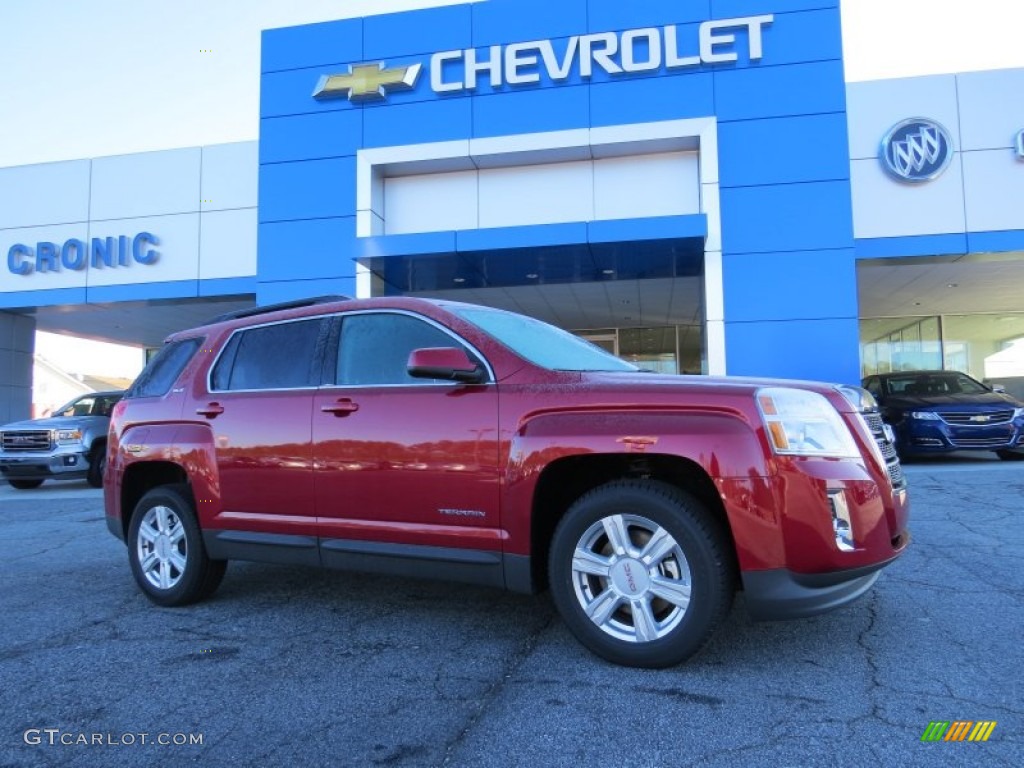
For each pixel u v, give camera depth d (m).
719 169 12.54
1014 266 14.19
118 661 3.72
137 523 4.89
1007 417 11.36
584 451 3.40
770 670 3.40
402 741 2.82
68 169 16.69
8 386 17.86
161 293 16.08
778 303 12.26
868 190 13.45
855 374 12.04
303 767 2.64
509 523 3.58
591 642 3.49
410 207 14.14
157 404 4.93
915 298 17.59
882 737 2.75
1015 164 13.07
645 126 12.77
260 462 4.30
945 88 13.30
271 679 3.45
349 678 3.44
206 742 2.84
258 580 5.36
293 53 14.22
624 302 17.39
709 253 12.45
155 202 16.25
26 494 12.10
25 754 2.76
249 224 15.81
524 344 4.11
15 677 3.52
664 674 3.38
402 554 3.85
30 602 4.90
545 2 13.30
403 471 3.84
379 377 4.11
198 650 3.87
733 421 3.26
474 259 13.22
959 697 3.07
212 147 16.08
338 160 13.89
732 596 3.32
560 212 13.58
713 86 12.65
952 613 4.17
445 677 3.43
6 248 16.92
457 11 13.65
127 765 2.67
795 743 2.72
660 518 3.33
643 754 2.67
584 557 3.52
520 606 4.57
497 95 13.37
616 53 12.98
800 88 12.42
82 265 16.48
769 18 12.52
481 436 3.67
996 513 7.05
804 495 3.17
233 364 4.71
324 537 4.09
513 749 2.74
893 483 3.75
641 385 3.50
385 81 13.70
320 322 4.45
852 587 3.34
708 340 12.42
